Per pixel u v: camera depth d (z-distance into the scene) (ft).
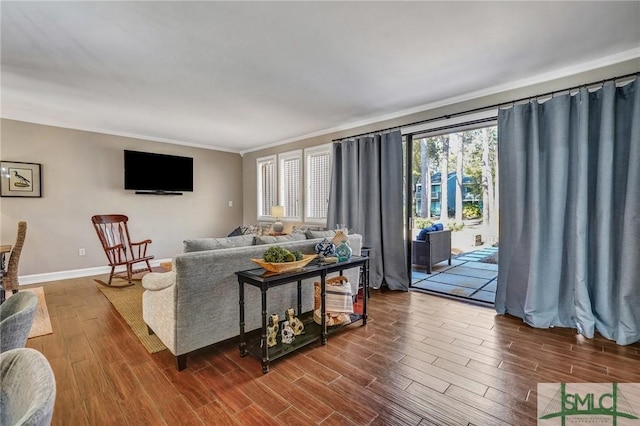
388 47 8.35
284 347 7.78
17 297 4.51
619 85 8.76
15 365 2.91
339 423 5.47
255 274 7.53
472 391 6.36
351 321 9.45
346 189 15.87
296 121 15.51
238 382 6.73
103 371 7.18
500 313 10.75
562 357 7.70
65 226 15.94
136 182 17.95
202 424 5.48
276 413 5.74
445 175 19.72
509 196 10.55
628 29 7.54
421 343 8.54
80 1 6.30
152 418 5.62
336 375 6.98
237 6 6.56
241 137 19.12
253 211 22.94
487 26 7.40
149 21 7.05
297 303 9.69
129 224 18.19
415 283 14.94
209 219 21.95
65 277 15.92
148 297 8.53
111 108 13.30
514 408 5.82
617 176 8.68
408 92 11.64
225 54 8.64
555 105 9.47
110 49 8.29
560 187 9.37
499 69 9.72
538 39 7.99
